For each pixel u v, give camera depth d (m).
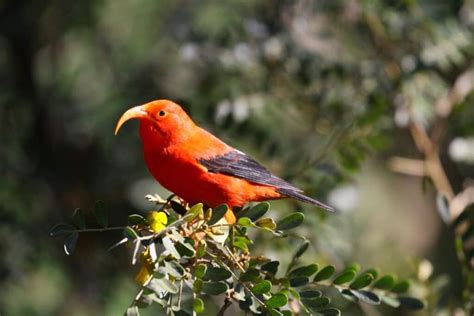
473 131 12.89
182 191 9.99
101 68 15.41
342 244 12.20
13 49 15.12
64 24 15.16
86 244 14.41
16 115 15.03
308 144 13.14
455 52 12.77
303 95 13.14
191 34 13.34
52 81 15.42
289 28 12.98
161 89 14.73
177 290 7.18
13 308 14.45
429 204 17.97
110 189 14.55
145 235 7.74
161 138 9.75
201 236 7.81
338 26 13.48
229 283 7.86
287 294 8.02
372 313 12.42
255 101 12.62
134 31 15.31
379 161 16.20
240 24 13.16
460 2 12.73
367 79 12.98
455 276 17.12
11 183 14.47
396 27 12.79
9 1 15.12
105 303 14.57
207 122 12.40
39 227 14.44
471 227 10.14
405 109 12.66
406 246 17.28
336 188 11.89
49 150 14.98
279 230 8.05
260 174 10.15
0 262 14.10
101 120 14.64
